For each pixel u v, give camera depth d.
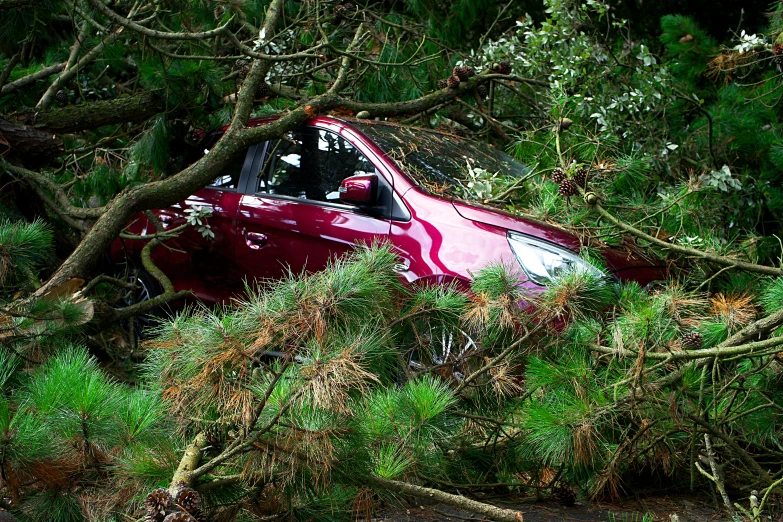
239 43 5.69
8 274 3.91
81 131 6.47
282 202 5.67
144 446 2.69
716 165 7.00
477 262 4.70
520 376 3.53
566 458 3.22
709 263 4.78
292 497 2.95
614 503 3.77
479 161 5.89
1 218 5.65
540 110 7.22
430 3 7.93
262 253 5.67
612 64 6.96
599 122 6.28
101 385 2.63
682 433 3.63
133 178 6.52
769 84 7.27
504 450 3.73
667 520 3.51
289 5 7.23
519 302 3.49
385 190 5.27
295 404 2.57
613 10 11.28
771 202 6.80
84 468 2.67
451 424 3.25
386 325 3.19
